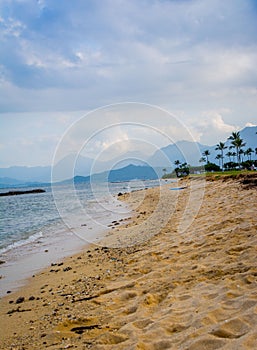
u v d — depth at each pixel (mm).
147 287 5812
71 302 5840
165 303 4898
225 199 17688
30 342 4297
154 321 4242
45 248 11961
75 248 11594
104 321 4660
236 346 3221
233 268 5844
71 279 7543
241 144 86688
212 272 5883
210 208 15273
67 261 9648
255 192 17531
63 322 4812
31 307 5855
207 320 3926
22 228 17938
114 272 7582
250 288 4746
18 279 8016
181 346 3457
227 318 3887
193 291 5117
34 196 64375
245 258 6277
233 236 8148
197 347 3354
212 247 7617
